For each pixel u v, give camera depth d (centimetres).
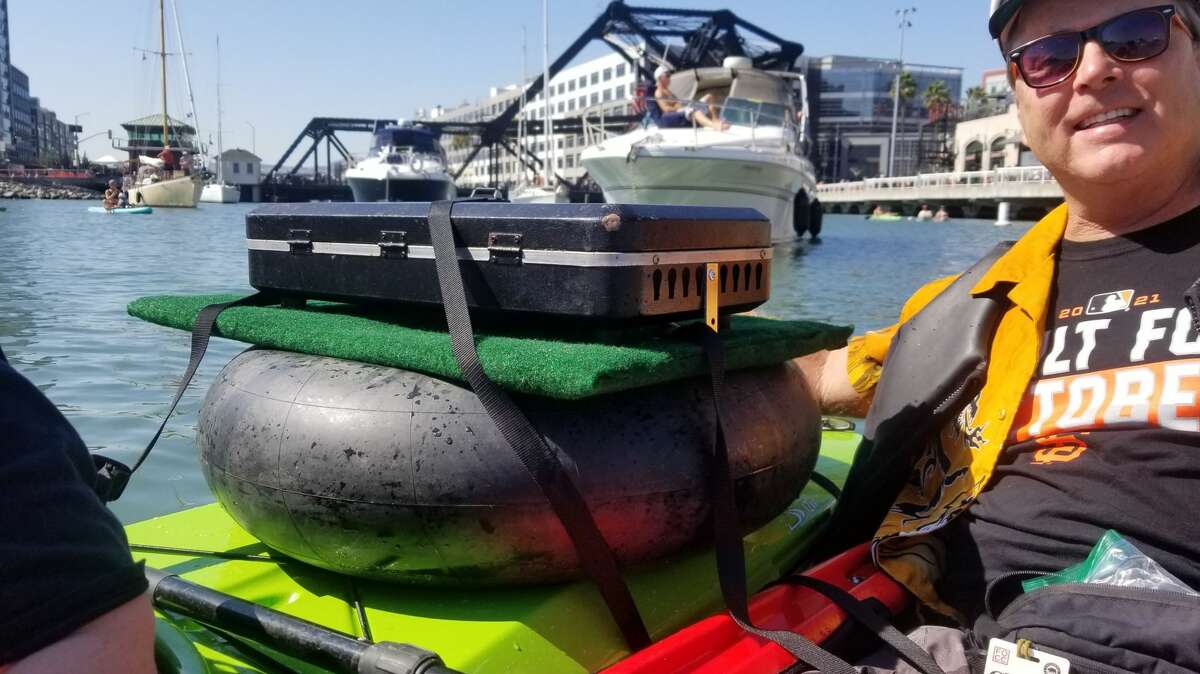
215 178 7006
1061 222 161
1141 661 122
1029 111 154
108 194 3228
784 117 1706
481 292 141
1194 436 131
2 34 10738
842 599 147
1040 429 147
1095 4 144
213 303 181
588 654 137
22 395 72
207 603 130
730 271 149
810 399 177
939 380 168
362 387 139
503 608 141
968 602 152
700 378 152
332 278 160
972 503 156
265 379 149
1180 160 142
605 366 123
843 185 5600
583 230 129
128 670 71
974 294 168
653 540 142
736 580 135
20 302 771
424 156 2545
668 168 1521
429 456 132
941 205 4797
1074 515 139
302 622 121
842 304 932
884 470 176
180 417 415
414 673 107
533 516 133
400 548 136
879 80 8975
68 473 71
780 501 165
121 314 707
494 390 127
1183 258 143
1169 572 130
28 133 12581
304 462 137
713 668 128
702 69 1797
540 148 6222
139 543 169
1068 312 152
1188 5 139
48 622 65
